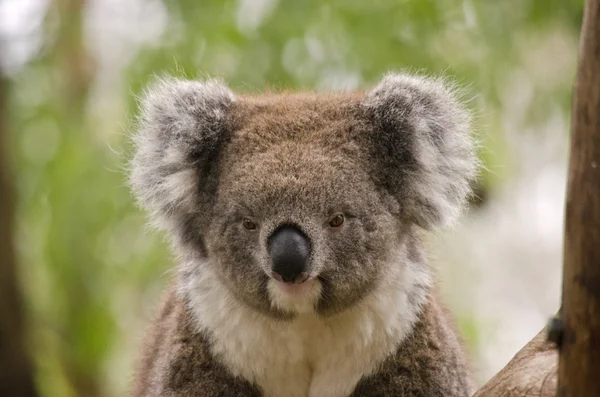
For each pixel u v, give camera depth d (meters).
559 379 5.95
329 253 7.72
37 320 15.51
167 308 9.35
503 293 19.75
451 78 11.85
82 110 16.12
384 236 7.99
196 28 14.41
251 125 8.27
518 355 6.91
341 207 7.73
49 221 15.41
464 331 14.11
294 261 7.49
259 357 8.32
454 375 8.49
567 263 5.78
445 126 8.43
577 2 14.98
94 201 15.00
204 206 8.31
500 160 15.00
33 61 15.97
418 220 8.48
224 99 8.52
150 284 15.64
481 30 14.57
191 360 8.41
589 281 5.68
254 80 14.22
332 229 7.75
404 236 8.39
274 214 7.64
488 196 15.14
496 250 19.61
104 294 15.60
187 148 8.27
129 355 16.22
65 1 16.17
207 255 8.41
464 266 16.33
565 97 15.42
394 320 8.27
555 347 6.72
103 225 15.04
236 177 7.91
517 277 19.81
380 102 8.23
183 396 8.39
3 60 14.88
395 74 8.75
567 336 5.82
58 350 15.89
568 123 15.55
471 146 8.59
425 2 14.27
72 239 15.12
